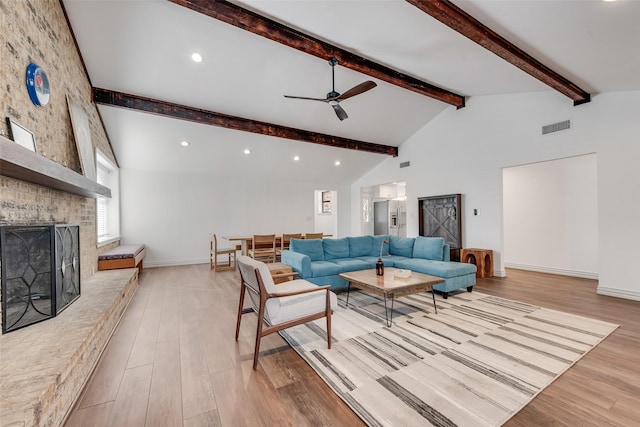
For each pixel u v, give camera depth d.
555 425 1.47
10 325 1.88
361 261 4.34
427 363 2.09
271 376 1.95
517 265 5.96
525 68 3.30
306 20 2.99
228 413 1.58
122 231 6.04
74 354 1.64
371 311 3.26
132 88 4.16
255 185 7.56
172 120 4.97
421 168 6.64
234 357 2.22
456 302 3.57
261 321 2.07
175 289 4.30
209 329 2.77
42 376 1.40
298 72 4.14
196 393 1.76
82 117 3.48
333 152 7.03
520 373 1.95
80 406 1.63
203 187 6.88
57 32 2.76
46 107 2.49
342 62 3.63
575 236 5.16
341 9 2.72
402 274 3.28
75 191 2.78
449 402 1.66
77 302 2.62
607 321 2.89
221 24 3.22
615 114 3.78
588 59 3.01
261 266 2.12
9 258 1.84
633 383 1.83
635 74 3.17
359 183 8.81
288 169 7.43
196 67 3.85
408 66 4.00
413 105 5.66
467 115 5.60
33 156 1.61
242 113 5.06
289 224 8.05
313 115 5.40
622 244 3.71
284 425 1.49
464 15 2.61
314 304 2.32
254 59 3.80
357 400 1.68
